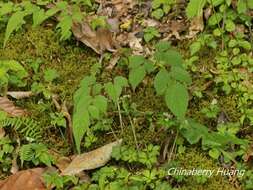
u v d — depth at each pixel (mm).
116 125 1381
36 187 1292
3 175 1333
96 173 1302
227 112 1382
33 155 1328
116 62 1475
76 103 1286
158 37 1504
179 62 1303
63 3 1488
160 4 1554
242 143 1298
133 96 1420
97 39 1499
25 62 1489
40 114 1408
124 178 1285
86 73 1470
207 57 1462
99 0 1588
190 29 1503
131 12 1562
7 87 1440
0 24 1549
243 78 1412
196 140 1308
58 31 1521
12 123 1366
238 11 1456
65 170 1310
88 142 1357
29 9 1487
